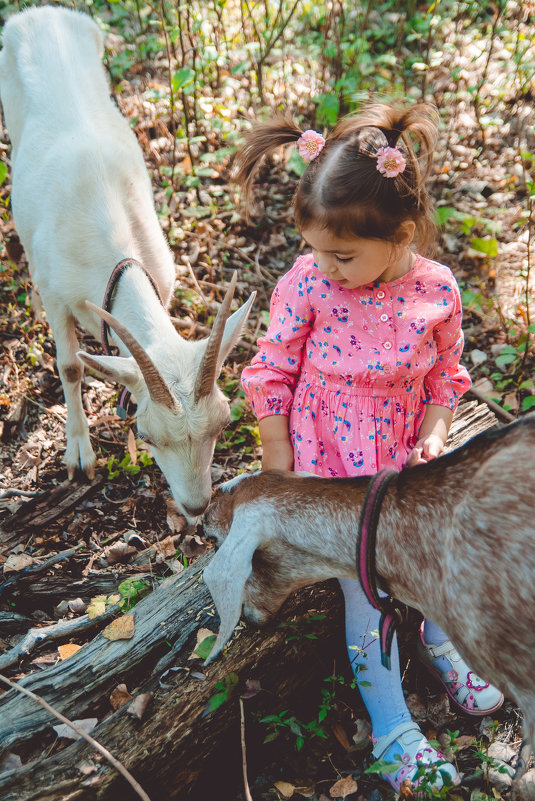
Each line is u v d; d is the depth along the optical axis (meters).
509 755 2.48
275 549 2.21
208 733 2.32
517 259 4.77
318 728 2.46
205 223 4.98
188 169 5.36
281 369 2.64
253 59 6.28
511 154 5.55
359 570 2.05
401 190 2.25
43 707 2.34
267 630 2.51
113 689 2.42
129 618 2.59
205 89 5.92
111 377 2.91
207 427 2.84
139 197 3.60
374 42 6.55
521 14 6.73
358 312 2.51
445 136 5.69
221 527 2.31
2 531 3.37
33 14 4.09
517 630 1.90
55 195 3.46
